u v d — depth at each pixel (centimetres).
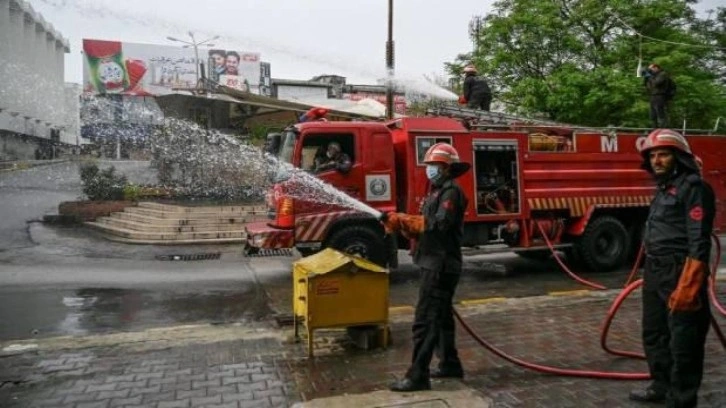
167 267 1049
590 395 421
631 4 1861
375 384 449
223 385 453
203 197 1697
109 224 1487
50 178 2005
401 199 895
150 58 4719
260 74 5034
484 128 945
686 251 375
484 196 929
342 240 841
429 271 427
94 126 2281
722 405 402
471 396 416
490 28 2033
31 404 420
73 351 548
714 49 1930
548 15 1888
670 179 384
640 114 1678
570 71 1845
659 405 402
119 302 782
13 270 1013
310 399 421
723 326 612
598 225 991
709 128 1831
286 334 600
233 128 1762
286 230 832
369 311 530
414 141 878
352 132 856
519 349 537
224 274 983
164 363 508
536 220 965
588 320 642
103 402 422
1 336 619
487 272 1016
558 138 984
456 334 589
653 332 402
